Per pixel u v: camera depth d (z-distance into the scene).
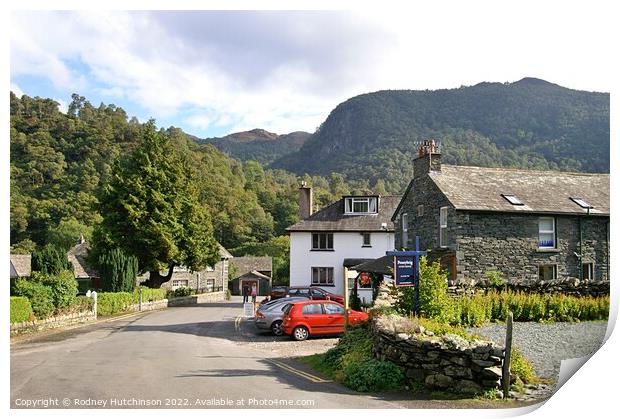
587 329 13.47
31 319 20.33
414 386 9.72
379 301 13.66
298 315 18.47
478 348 9.49
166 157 39.94
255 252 77.25
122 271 32.91
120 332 20.75
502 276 20.16
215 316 28.44
